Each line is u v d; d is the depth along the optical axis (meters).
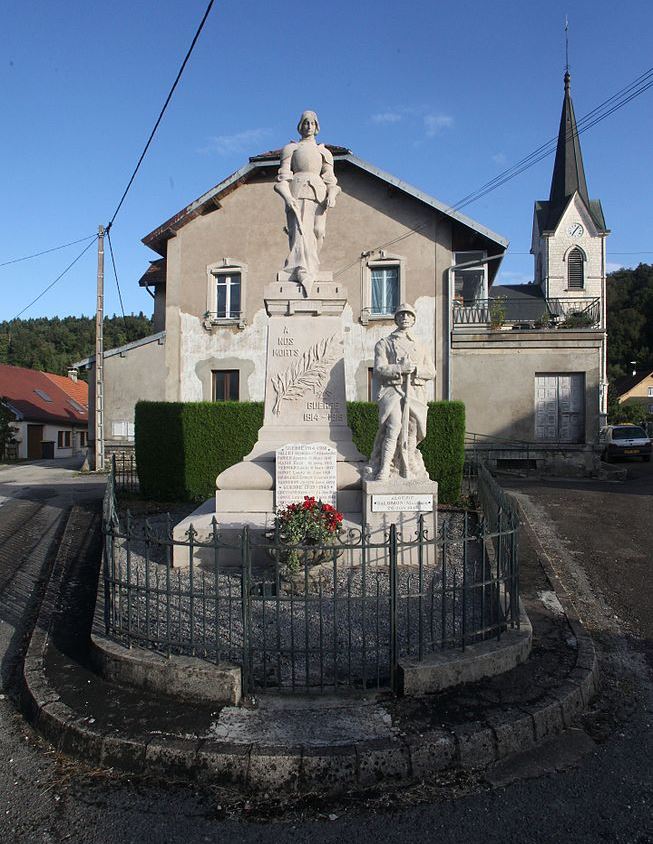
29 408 38.12
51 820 3.21
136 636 4.54
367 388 19.27
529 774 3.52
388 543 4.18
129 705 4.04
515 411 18.45
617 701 4.41
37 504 13.57
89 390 22.59
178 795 3.37
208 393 20.08
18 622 6.32
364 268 19.39
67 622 5.83
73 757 3.72
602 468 18.05
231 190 20.06
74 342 69.75
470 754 3.57
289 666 4.44
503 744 3.66
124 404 21.42
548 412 18.52
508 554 5.04
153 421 13.55
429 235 19.16
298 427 8.13
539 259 45.44
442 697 4.05
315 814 3.22
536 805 3.27
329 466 7.54
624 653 5.31
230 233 20.12
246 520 7.43
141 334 68.12
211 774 3.44
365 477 7.38
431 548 7.18
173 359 20.23
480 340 18.59
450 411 12.55
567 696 4.07
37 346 66.12
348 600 4.14
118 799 3.35
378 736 3.59
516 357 18.50
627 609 6.39
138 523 10.41
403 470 7.26
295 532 5.95
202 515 7.82
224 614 5.41
